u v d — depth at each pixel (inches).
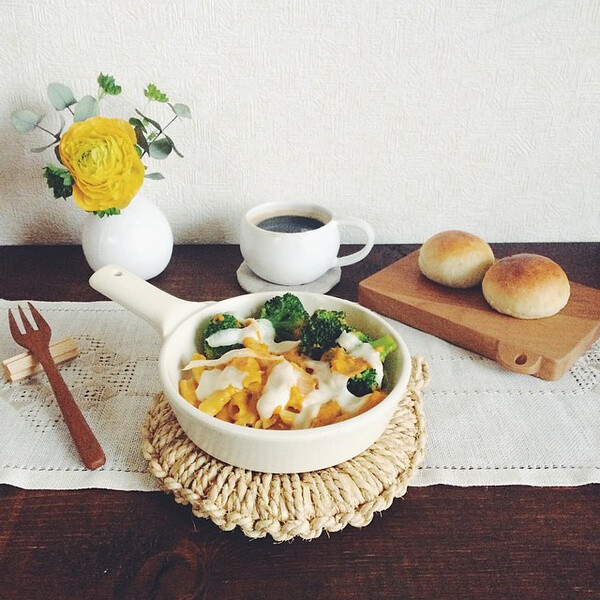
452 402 26.2
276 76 35.4
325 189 39.3
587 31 34.4
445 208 40.3
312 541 19.8
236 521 19.3
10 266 37.3
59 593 17.9
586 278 36.0
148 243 34.1
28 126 32.8
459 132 37.5
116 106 35.9
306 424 20.0
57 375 25.4
